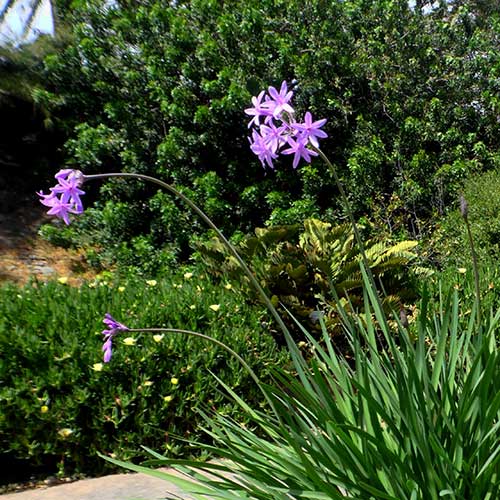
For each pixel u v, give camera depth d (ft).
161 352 14.99
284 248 19.98
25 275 29.48
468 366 9.79
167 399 14.48
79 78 34.55
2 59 37.27
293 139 9.55
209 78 32.30
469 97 33.63
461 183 29.14
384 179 30.83
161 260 28.48
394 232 29.07
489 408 8.10
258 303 18.70
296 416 8.64
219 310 16.87
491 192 24.93
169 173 31.19
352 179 29.71
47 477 14.16
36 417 14.02
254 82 30.83
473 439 7.98
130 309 16.26
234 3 34.32
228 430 9.64
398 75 32.78
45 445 14.05
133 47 34.24
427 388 8.20
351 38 33.63
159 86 32.12
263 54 32.48
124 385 14.57
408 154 31.73
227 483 8.27
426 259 26.40
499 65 33.60
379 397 8.73
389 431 8.73
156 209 30.32
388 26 34.35
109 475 14.07
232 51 32.73
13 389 13.96
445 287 19.52
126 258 29.12
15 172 38.42
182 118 31.42
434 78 33.60
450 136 31.50
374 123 32.12
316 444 8.38
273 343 16.69
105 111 32.37
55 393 14.29
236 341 15.89
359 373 9.09
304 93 31.83
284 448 9.11
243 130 31.37
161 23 33.32
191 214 29.68
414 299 19.30
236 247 21.07
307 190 29.84
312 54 32.22
